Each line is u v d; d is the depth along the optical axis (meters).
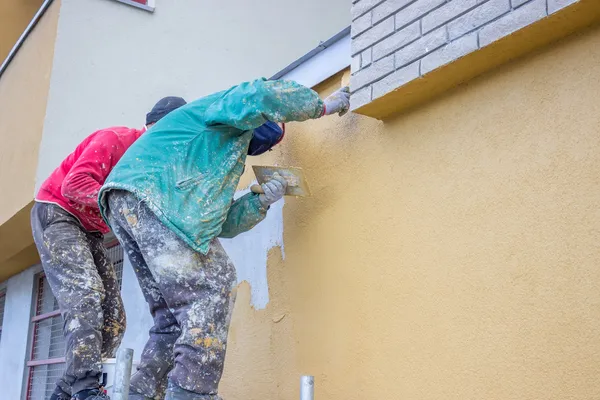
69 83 5.16
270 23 6.39
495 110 2.44
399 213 2.74
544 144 2.25
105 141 3.31
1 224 5.50
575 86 2.19
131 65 5.50
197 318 2.51
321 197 3.17
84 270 3.31
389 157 2.84
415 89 2.63
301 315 3.16
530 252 2.23
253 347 3.45
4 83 6.04
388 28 2.74
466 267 2.42
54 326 6.61
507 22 2.25
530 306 2.19
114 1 5.55
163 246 2.57
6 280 7.83
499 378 2.24
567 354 2.06
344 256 2.96
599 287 2.02
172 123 2.77
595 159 2.09
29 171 5.02
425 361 2.50
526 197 2.27
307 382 2.47
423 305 2.55
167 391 2.45
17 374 6.96
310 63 3.35
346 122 3.10
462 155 2.53
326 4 6.81
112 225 2.83
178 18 5.89
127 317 5.07
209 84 5.88
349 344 2.85
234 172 2.79
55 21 5.25
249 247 3.62
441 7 2.52
